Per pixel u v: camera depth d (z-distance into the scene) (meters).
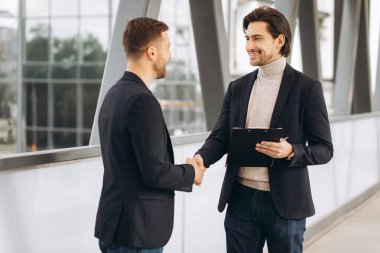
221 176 3.83
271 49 2.31
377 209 6.55
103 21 15.36
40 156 2.31
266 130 2.15
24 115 15.17
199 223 3.58
